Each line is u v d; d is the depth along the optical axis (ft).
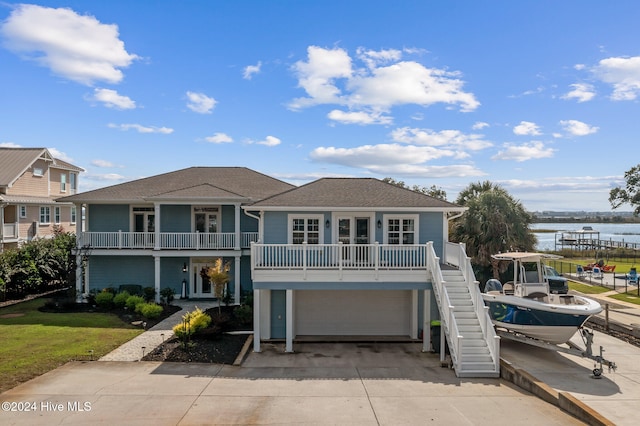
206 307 74.69
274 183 95.40
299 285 52.29
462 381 42.19
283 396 37.73
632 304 81.10
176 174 98.89
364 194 63.10
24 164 108.27
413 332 57.52
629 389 39.34
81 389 37.96
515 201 105.40
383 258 56.24
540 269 54.65
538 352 51.75
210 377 42.39
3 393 36.65
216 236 80.23
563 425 32.14
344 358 49.90
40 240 94.48
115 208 84.53
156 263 78.13
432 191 182.91
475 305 49.39
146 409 34.12
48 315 67.72
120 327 60.90
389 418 33.30
